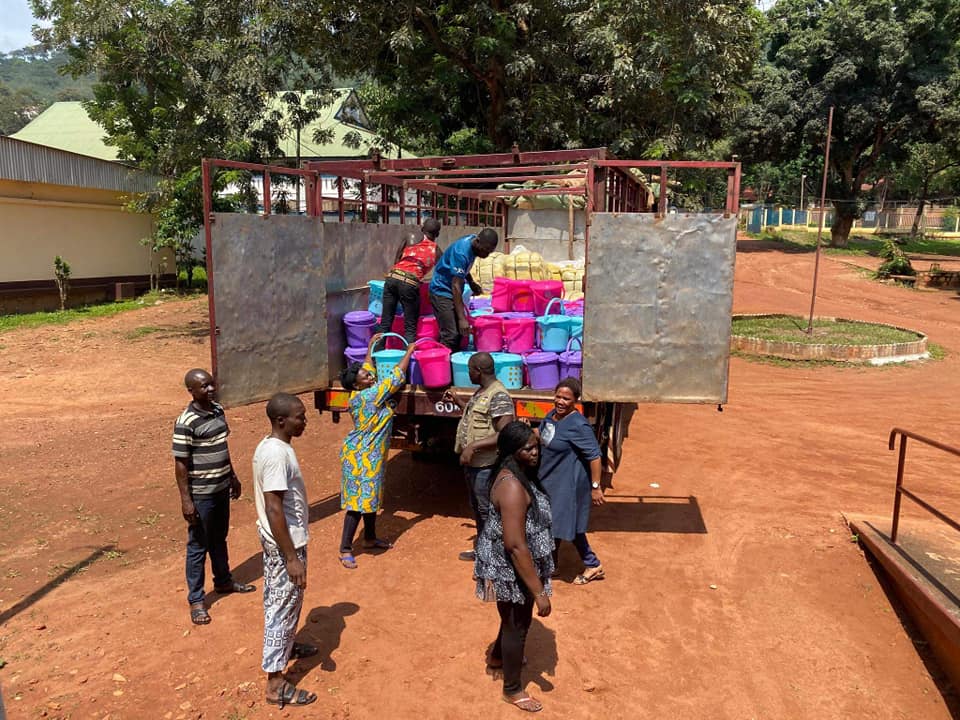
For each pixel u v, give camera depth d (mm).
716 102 19031
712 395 5871
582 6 16797
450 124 20453
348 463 5750
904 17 37469
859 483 7941
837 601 5352
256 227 5914
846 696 4242
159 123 23625
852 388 12766
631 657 4559
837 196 42000
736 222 5637
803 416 10875
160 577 5586
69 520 6715
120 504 7137
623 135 16938
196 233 24531
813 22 39438
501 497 3613
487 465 5152
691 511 7078
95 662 4402
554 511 5285
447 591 5344
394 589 5379
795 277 30203
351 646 4602
